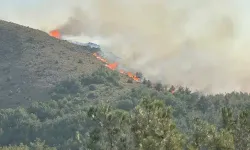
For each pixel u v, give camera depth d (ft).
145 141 213.05
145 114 224.94
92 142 234.58
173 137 219.61
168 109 226.99
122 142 230.48
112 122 233.35
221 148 248.73
